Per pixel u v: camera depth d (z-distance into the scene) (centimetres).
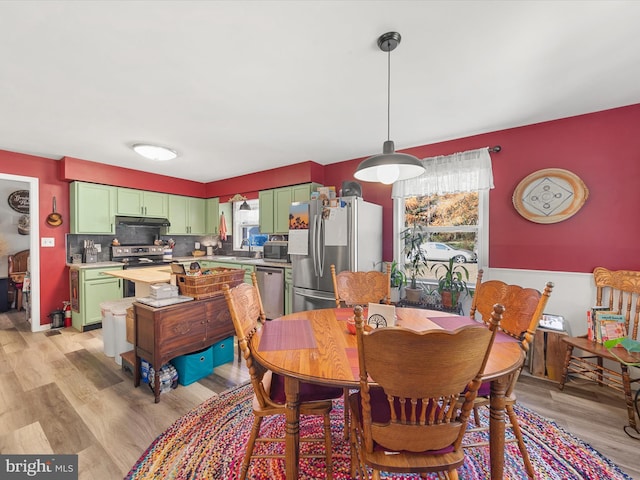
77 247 394
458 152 291
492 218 279
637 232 221
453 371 86
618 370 224
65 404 198
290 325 158
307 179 384
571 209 241
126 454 153
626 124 225
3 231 479
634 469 143
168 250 485
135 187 427
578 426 176
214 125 263
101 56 163
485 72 181
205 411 192
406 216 343
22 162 343
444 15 134
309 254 334
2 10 128
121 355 248
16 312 443
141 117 245
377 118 249
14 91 201
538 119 252
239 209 510
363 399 95
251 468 146
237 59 167
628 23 138
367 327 142
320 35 148
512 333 152
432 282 323
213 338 246
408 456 99
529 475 135
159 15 133
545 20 137
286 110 234
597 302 227
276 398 133
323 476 142
